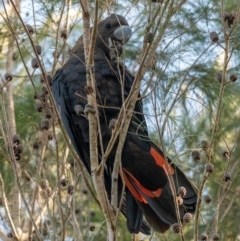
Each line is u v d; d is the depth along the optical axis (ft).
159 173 26.04
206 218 33.12
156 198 25.77
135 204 26.32
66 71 28.71
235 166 32.22
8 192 31.12
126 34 28.81
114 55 27.02
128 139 26.71
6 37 32.32
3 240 27.61
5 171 31.71
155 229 25.53
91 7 29.78
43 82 25.52
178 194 23.16
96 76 28.27
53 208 25.23
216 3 32.50
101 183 22.89
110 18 29.55
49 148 27.40
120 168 23.39
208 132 33.35
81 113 26.48
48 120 26.00
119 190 27.02
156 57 27.17
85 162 28.27
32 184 30.25
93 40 23.03
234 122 34.19
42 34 31.53
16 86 37.58
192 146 28.55
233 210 31.63
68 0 27.48
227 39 21.81
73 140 28.17
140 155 26.45
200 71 33.09
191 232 33.68
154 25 25.04
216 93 33.47
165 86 26.48
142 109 27.61
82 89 28.22
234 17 22.68
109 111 27.81
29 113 35.78
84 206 34.50
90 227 28.53
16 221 28.78
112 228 22.56
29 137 30.96
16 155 25.21
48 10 31.53
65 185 26.02
